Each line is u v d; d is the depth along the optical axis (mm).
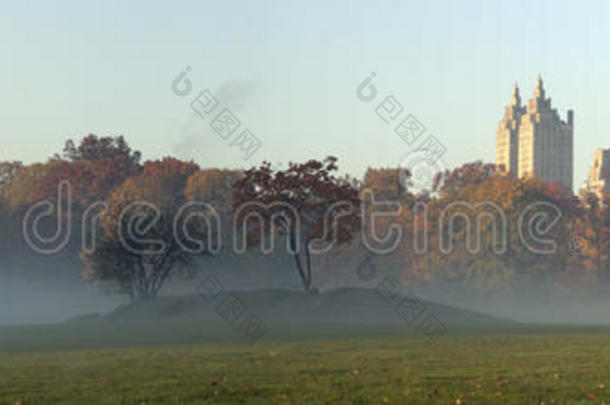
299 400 20625
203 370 27969
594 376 25156
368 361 30688
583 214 123062
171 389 22969
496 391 22078
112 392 22469
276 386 23250
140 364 30500
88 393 22281
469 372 26406
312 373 26656
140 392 22375
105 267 75500
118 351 37719
